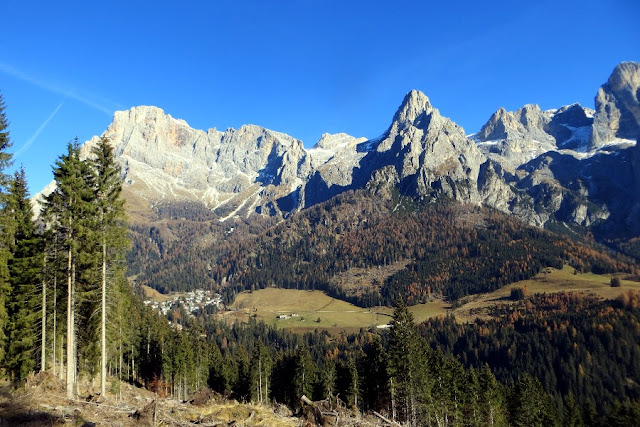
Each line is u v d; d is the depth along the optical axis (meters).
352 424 21.84
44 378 34.34
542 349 156.75
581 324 169.12
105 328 35.84
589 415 86.00
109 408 22.30
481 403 67.94
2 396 24.17
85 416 20.17
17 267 35.84
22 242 36.72
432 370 64.31
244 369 92.38
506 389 87.62
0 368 36.03
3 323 34.22
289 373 86.94
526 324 183.38
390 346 58.72
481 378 71.38
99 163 33.34
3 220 31.81
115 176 33.62
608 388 138.00
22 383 33.25
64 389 32.81
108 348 41.62
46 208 31.67
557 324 175.25
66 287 37.22
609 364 145.50
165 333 96.25
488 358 165.62
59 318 41.75
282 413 24.62
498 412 69.31
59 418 19.33
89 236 31.08
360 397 69.88
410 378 55.72
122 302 40.62
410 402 55.12
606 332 158.75
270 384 90.12
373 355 68.06
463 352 169.12
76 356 39.94
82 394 37.25
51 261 35.84
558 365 148.25
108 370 68.25
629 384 137.62
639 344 153.50
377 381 63.16
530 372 147.38
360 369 76.81
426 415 55.38
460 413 63.84
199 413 21.89
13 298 36.38
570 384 139.12
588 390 135.25
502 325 189.25
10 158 29.50
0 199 30.27
